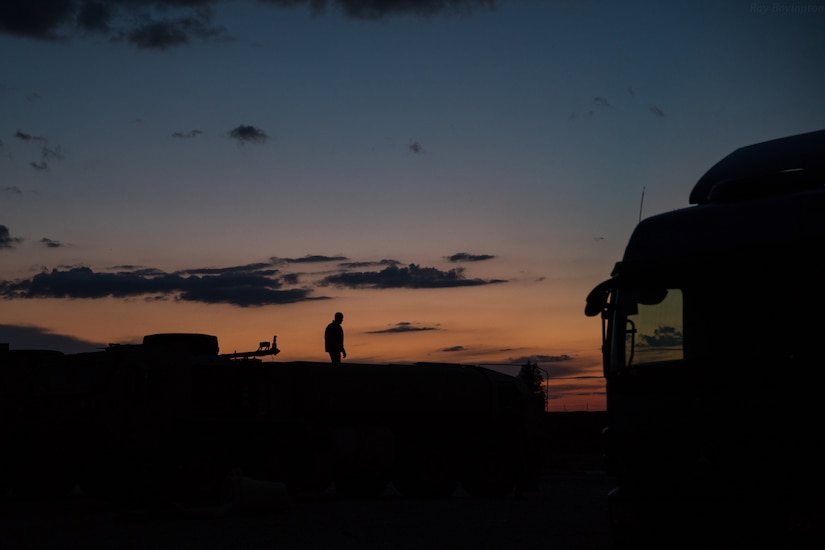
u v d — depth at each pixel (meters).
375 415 22.47
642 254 10.09
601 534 13.85
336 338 25.05
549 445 53.72
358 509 18.36
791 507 8.73
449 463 23.34
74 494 21.81
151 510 16.88
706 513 9.16
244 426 20.11
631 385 9.78
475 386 23.59
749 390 9.04
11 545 12.42
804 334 8.89
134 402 18.55
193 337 21.61
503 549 12.16
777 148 10.58
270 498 17.34
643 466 9.59
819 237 9.06
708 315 9.43
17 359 20.28
